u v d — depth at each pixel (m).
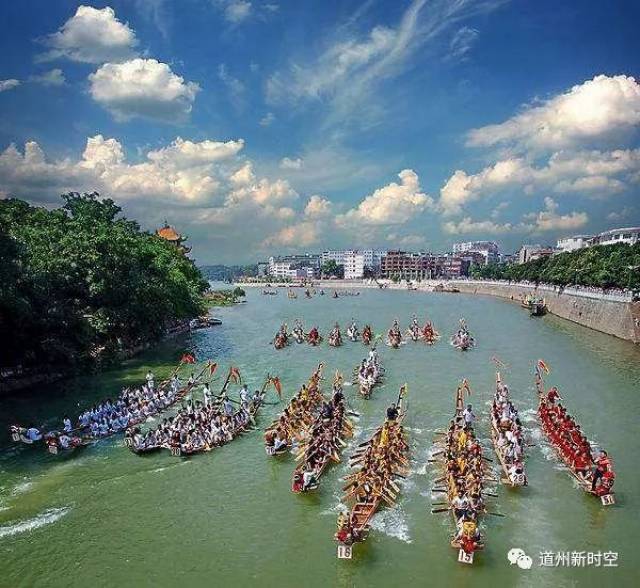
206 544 25.45
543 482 30.91
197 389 52.59
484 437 38.25
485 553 24.36
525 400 47.44
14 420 42.28
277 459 34.84
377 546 25.02
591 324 91.69
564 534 25.83
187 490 30.64
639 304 76.50
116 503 29.17
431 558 24.08
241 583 22.61
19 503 29.06
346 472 32.62
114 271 62.19
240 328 101.06
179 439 35.56
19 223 66.69
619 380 54.09
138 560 24.20
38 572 23.34
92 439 37.06
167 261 90.75
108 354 62.22
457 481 28.12
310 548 25.05
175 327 92.25
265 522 27.33
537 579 22.62
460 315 118.19
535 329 92.31
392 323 106.31
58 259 56.25
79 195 96.94
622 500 29.03
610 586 22.19
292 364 64.31
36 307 48.56
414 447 36.59
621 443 37.06
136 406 42.44
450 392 50.62
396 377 56.66
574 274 119.50
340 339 78.69
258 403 45.72
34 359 51.44
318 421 37.59
